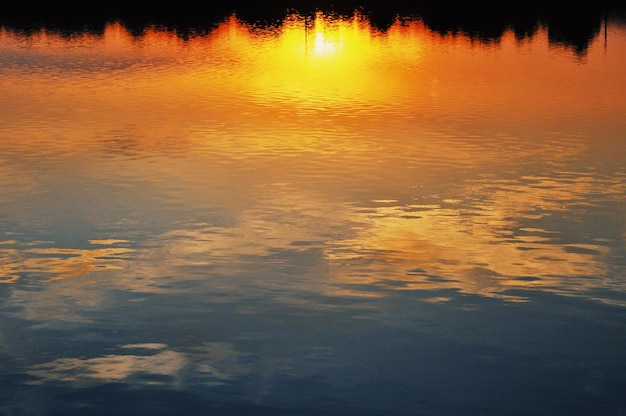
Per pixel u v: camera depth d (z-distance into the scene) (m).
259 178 20.08
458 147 23.91
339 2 110.69
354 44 60.12
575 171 20.81
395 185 19.41
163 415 9.12
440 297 12.53
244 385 9.79
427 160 22.16
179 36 65.75
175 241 15.26
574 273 13.55
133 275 13.52
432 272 13.62
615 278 13.31
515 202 17.92
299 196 18.41
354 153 23.08
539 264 14.01
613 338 11.05
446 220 16.59
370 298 12.48
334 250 14.73
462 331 11.29
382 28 73.62
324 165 21.52
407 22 79.69
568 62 48.12
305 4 106.94
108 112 30.33
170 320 11.71
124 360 10.46
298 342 10.97
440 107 31.75
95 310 12.07
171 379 9.95
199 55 52.59
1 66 46.03
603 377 9.96
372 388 9.71
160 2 106.56
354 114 30.03
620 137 25.28
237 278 13.36
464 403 9.37
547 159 22.22
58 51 54.03
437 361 10.40
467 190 18.95
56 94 35.22
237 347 10.83
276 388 9.72
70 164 21.62
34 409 9.25
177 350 10.73
